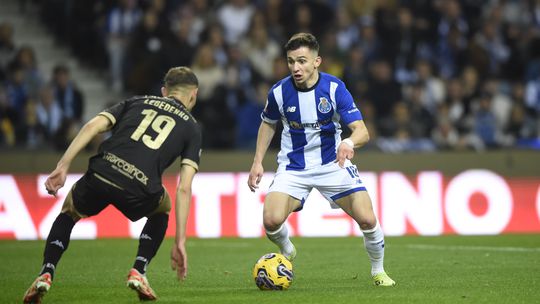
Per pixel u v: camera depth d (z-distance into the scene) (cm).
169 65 5728
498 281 2684
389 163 5059
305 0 6203
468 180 5091
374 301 2217
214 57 5800
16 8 6794
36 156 4856
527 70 6638
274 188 2622
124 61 5956
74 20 6384
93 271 3102
